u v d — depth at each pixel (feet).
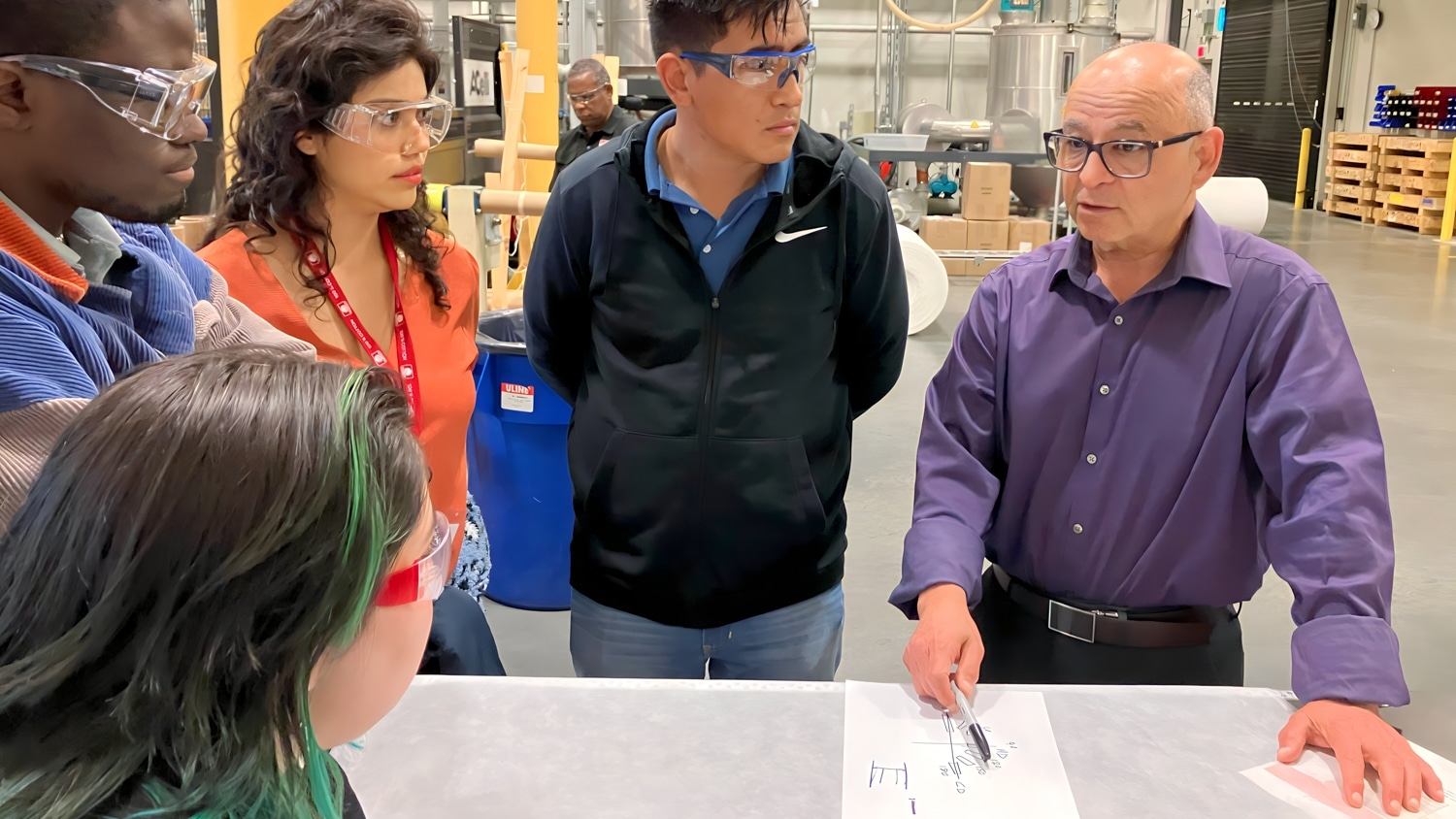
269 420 1.65
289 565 1.62
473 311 5.65
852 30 32.14
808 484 4.96
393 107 4.62
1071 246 4.72
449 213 8.05
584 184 4.86
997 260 24.11
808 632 5.24
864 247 4.96
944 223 24.14
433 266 5.27
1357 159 32.83
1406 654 8.85
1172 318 4.50
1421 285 22.79
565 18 27.58
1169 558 4.59
